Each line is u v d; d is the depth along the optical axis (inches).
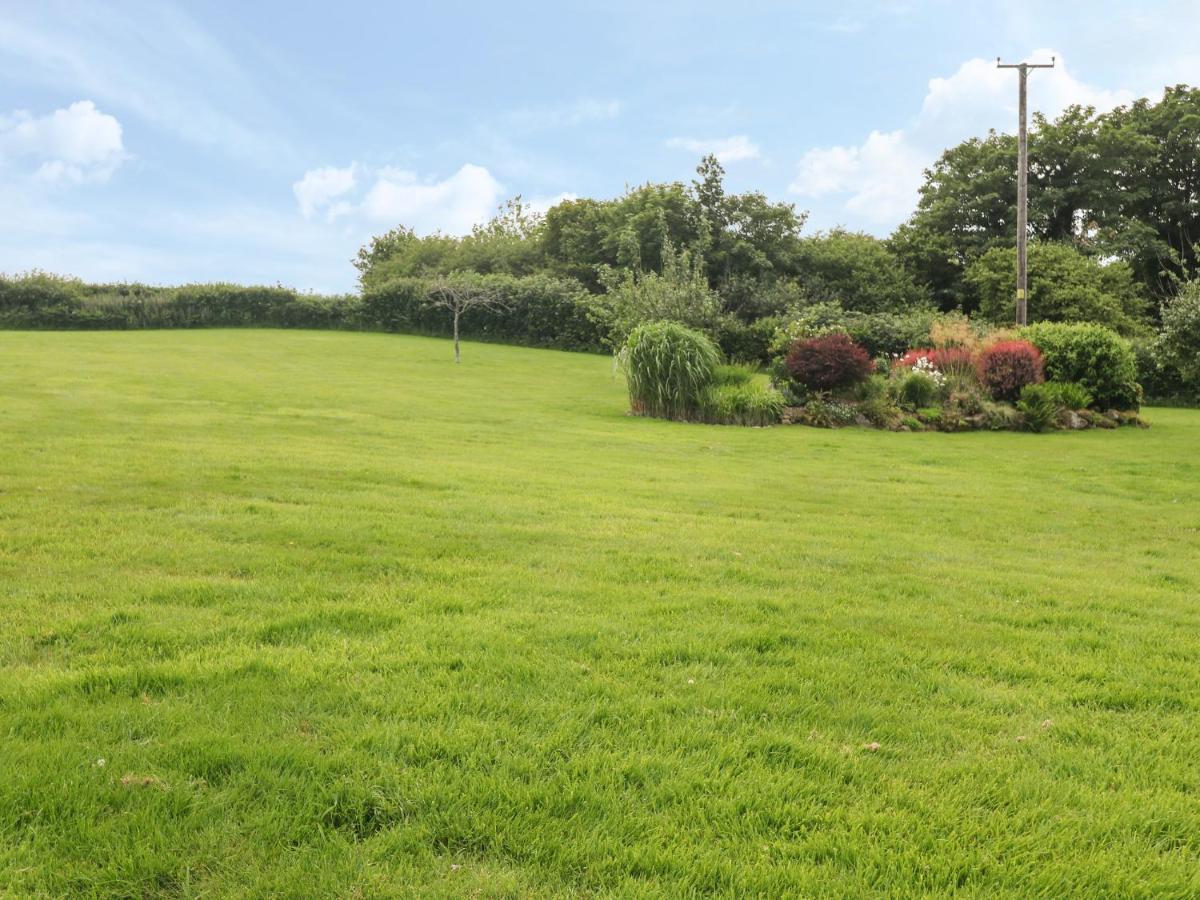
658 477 376.5
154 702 119.5
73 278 1378.0
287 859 87.0
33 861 85.4
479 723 116.4
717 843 92.9
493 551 216.8
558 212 1841.8
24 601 159.6
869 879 87.8
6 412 466.3
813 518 298.7
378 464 357.1
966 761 113.2
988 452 533.6
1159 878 90.0
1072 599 199.9
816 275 1508.4
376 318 1435.8
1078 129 1536.7
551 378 943.0
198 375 772.6
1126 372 729.0
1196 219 1550.2
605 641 151.9
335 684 127.7
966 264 1541.6
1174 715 131.6
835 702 131.3
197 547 204.2
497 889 83.6
